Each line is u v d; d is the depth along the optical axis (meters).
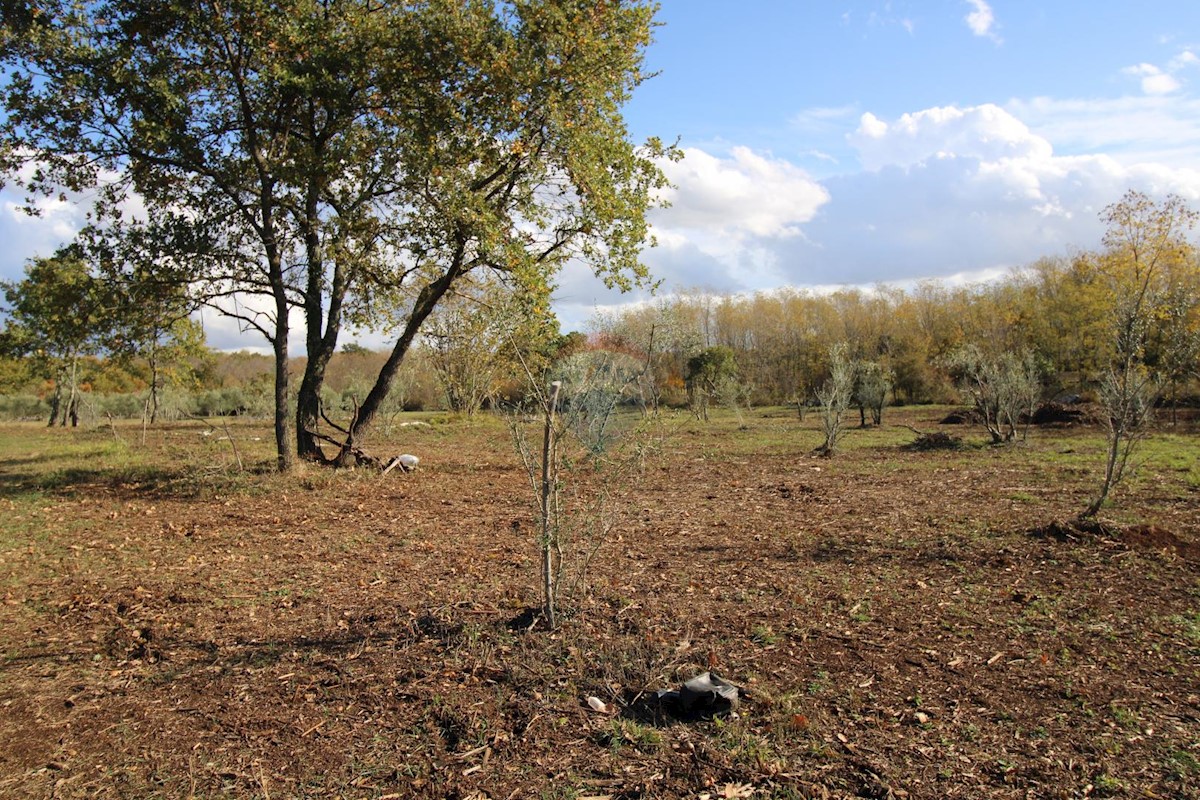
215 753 3.54
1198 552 6.11
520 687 4.01
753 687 3.87
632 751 3.35
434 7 11.73
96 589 6.45
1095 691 3.76
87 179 12.38
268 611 5.63
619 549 7.06
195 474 12.70
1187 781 2.95
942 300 43.50
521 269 12.00
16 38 11.07
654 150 13.23
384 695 4.03
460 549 7.45
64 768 3.48
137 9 11.79
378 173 12.04
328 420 14.41
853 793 2.97
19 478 14.41
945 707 3.64
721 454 15.57
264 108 12.62
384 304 14.40
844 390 16.30
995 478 10.90
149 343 14.17
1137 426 8.84
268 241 12.64
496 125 11.84
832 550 6.76
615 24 12.16
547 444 4.89
